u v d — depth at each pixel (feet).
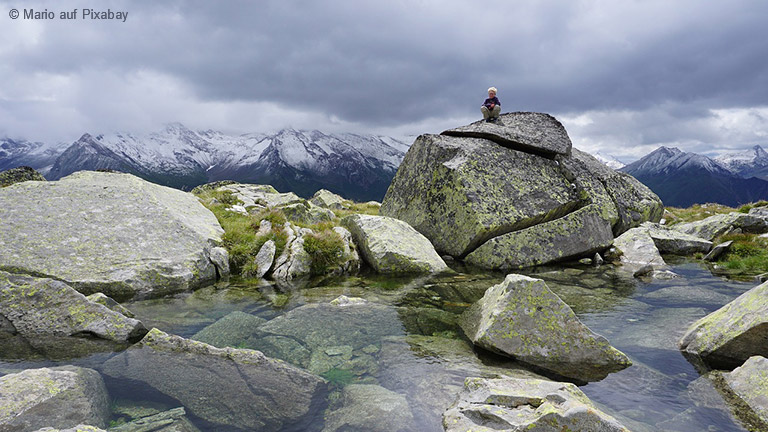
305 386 25.08
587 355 29.60
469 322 36.68
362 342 33.09
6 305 31.96
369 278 58.44
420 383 25.86
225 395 23.49
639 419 22.35
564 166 81.20
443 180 75.72
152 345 29.53
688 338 32.81
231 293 48.29
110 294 45.11
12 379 21.57
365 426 20.95
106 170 84.07
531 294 32.17
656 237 79.77
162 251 52.24
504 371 27.84
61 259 46.24
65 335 30.73
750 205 120.37
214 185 153.89
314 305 42.83
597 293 49.37
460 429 19.79
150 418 20.92
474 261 69.10
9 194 54.70
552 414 18.61
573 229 71.00
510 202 71.97
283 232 65.62
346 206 158.51
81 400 21.13
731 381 25.39
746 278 57.26
